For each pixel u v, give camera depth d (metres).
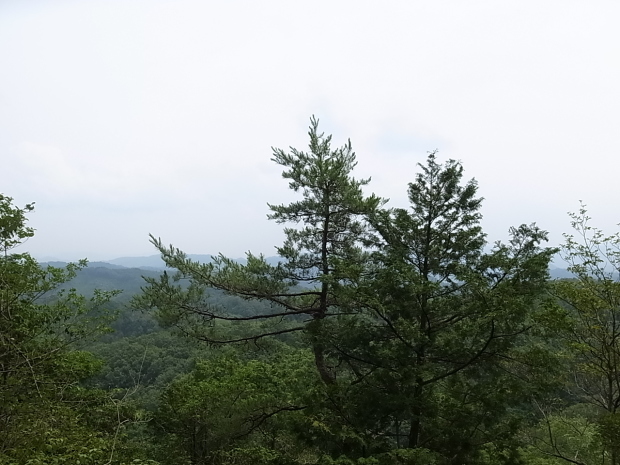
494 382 7.78
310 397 8.45
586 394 9.54
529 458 9.05
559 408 10.34
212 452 11.09
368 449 7.86
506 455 7.73
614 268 8.59
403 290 8.22
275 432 10.96
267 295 10.52
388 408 8.02
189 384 13.34
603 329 8.62
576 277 9.23
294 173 10.65
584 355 9.05
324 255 10.66
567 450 10.23
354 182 10.38
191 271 10.40
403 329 7.90
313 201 10.51
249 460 10.16
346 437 7.77
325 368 10.38
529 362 7.77
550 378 7.85
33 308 8.80
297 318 11.98
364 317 9.34
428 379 8.32
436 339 8.63
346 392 8.59
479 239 8.88
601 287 8.66
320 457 7.74
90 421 9.08
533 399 7.63
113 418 9.16
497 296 7.25
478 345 8.12
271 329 11.67
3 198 8.94
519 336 8.13
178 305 10.20
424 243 9.18
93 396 9.44
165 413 11.95
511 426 7.41
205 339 10.55
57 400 8.27
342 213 10.64
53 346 8.43
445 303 8.81
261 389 13.41
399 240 9.40
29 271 8.77
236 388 12.27
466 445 7.36
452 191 8.94
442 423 7.62
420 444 7.89
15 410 6.86
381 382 8.45
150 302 10.02
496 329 7.55
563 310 8.09
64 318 9.05
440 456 7.27
